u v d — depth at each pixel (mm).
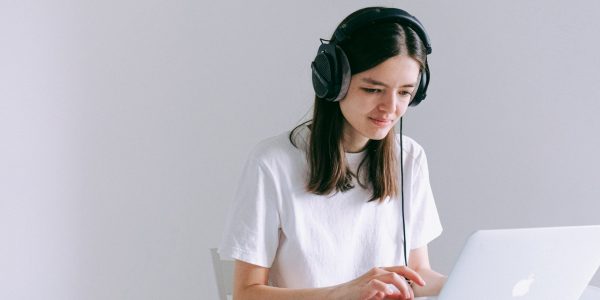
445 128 2889
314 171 1480
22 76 2832
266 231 1478
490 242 1077
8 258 2850
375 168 1527
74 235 2896
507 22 2777
